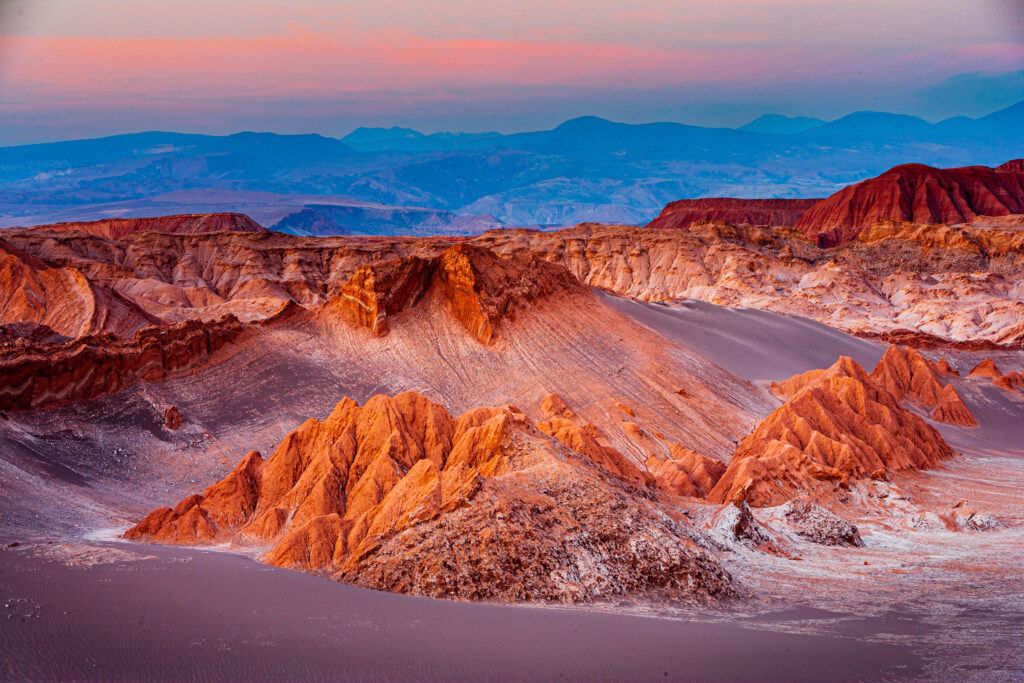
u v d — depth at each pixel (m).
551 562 33.72
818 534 47.03
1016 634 29.16
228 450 67.50
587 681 23.72
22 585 29.41
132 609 27.69
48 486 51.69
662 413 87.31
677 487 56.53
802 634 28.95
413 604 30.59
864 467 63.09
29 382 66.19
